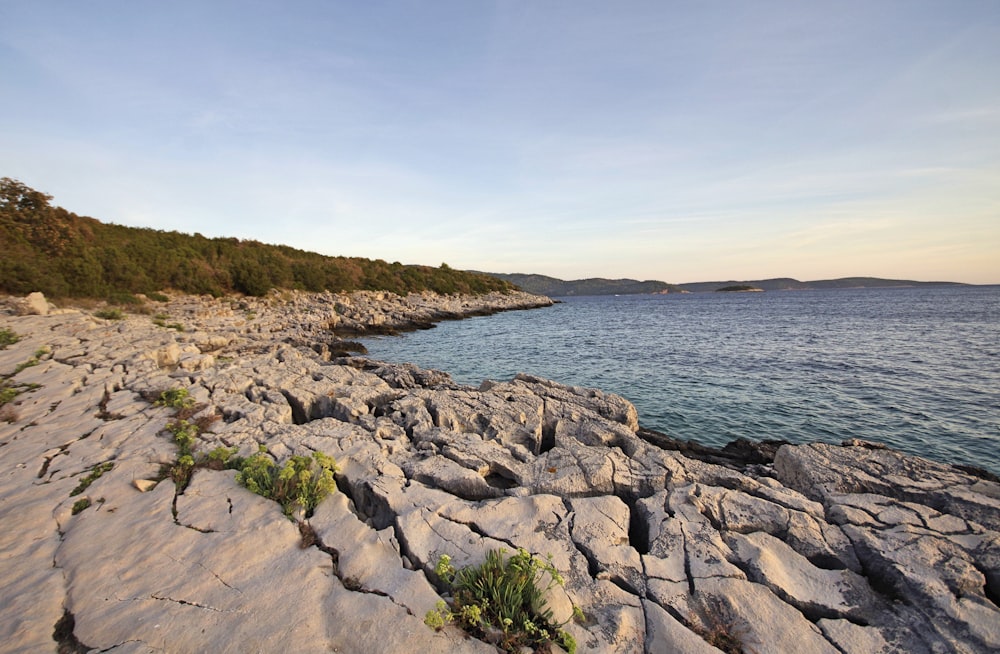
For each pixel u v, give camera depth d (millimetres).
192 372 14070
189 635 4121
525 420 11594
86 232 39406
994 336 34375
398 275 81125
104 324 23219
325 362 22578
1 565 5023
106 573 4918
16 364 13961
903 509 6465
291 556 5281
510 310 80438
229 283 47469
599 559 5531
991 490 6770
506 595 4461
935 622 4613
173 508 6199
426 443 9500
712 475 7797
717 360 26594
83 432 8953
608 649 4234
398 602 4559
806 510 6668
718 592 4980
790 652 4301
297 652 3961
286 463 7117
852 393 18781
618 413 12898
